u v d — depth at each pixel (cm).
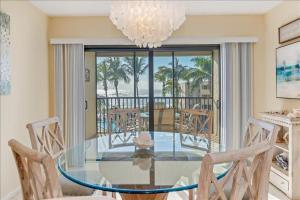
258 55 439
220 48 452
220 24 436
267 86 429
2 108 298
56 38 432
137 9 256
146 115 470
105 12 415
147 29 259
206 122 362
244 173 135
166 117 471
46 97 426
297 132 298
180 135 336
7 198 310
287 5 362
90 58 469
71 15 430
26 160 139
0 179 296
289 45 351
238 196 137
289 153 303
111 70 472
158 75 469
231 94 435
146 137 255
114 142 302
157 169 209
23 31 349
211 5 386
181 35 436
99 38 434
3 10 299
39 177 138
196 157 237
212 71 469
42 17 411
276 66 388
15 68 327
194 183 182
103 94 474
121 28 274
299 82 329
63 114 434
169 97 471
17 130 332
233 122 435
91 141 310
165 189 175
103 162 228
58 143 273
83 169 214
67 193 214
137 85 471
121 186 181
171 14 265
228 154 123
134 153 250
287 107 367
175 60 469
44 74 418
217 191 130
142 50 464
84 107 442
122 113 387
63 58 433
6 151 307
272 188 333
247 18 436
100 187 180
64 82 434
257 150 134
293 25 343
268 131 226
